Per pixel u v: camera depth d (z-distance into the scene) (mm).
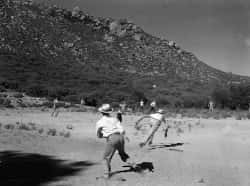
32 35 93250
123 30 139875
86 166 7488
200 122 21969
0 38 79438
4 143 9773
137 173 6969
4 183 5949
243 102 45312
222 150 10133
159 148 10367
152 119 10102
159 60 123750
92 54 104625
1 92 39219
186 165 7926
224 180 6613
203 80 110688
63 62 83688
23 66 64875
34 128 14023
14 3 111312
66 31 114375
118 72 94188
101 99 48219
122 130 6590
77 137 12305
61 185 5938
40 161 7840
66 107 36812
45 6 126188
